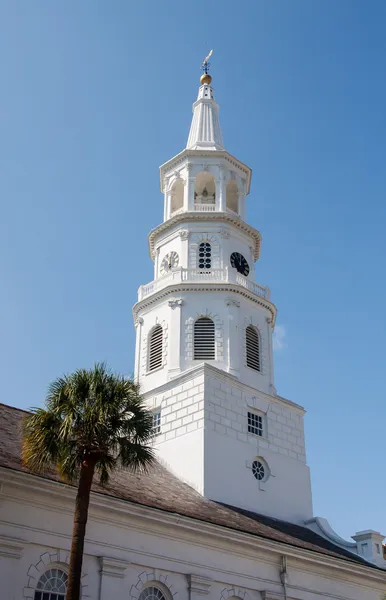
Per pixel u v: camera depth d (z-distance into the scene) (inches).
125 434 975.6
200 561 1236.5
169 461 1615.4
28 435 971.9
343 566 1471.5
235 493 1571.1
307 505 1739.7
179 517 1201.4
